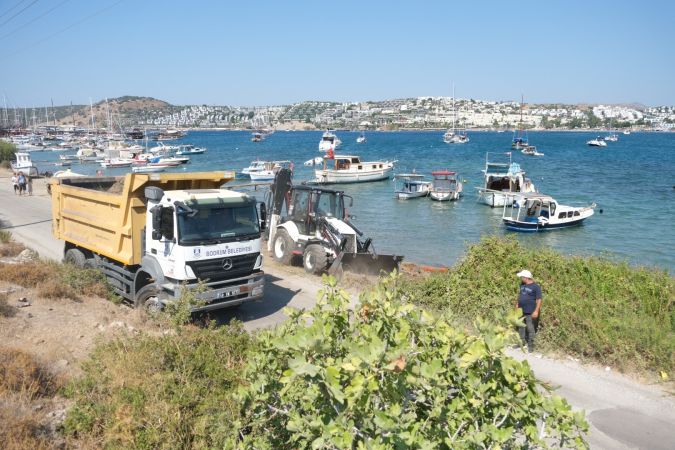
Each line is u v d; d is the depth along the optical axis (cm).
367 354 350
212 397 619
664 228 3039
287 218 1702
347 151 10281
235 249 1067
